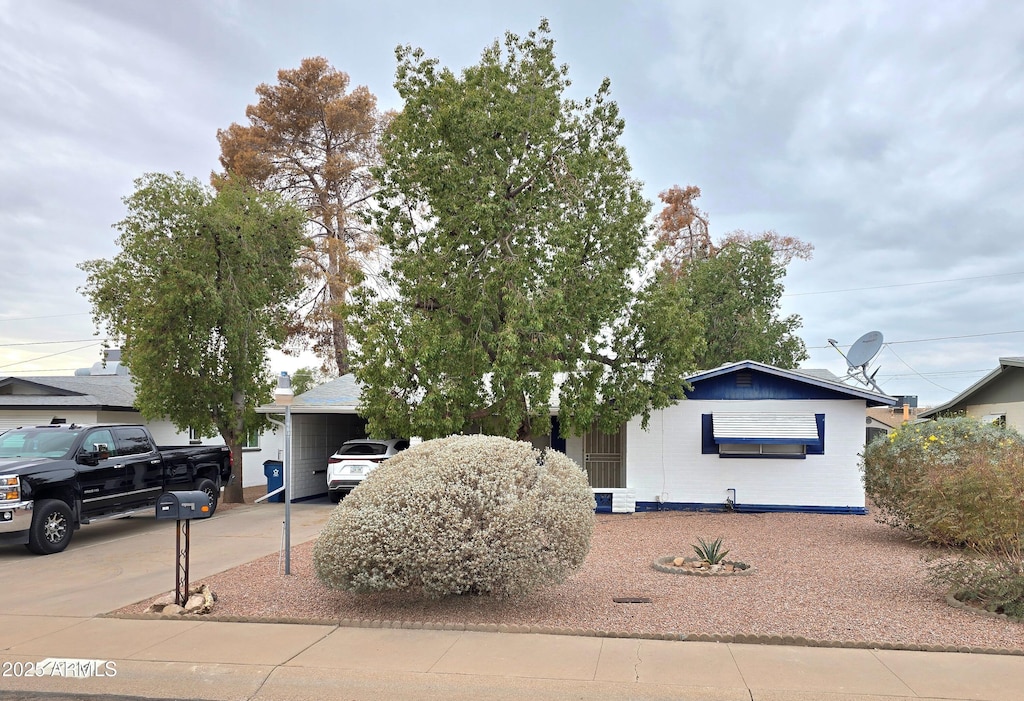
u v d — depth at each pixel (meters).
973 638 6.95
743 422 17.22
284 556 10.91
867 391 16.84
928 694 5.63
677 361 15.98
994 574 8.09
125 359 18.39
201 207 18.39
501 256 14.37
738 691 5.73
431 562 7.59
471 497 7.79
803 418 17.09
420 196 15.18
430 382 13.85
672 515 16.73
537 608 8.15
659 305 16.08
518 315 13.62
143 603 8.69
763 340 30.97
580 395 15.22
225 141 32.62
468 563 7.63
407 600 8.50
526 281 14.29
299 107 32.47
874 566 10.59
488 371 14.23
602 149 15.51
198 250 18.28
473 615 7.89
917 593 8.82
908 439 12.95
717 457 17.50
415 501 7.75
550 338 13.66
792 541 12.96
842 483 17.03
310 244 21.00
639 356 16.30
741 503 17.34
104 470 13.52
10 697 5.89
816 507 17.09
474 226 14.45
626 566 10.62
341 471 18.95
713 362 31.30
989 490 9.93
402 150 15.12
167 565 11.13
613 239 15.20
